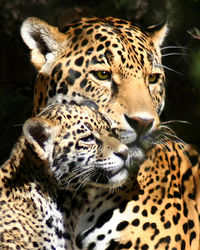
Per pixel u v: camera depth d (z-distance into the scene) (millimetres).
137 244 9711
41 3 16469
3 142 14531
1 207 10031
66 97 9727
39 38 10102
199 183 10703
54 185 10086
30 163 10141
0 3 16547
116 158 9367
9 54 16016
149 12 13594
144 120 9031
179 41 12781
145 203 9844
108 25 9977
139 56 9664
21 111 15023
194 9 12391
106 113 9445
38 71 10141
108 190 9750
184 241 10070
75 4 15711
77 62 9648
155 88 10008
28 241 9914
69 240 10055
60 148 9672
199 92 12836
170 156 10477
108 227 9711
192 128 12664
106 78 9547
